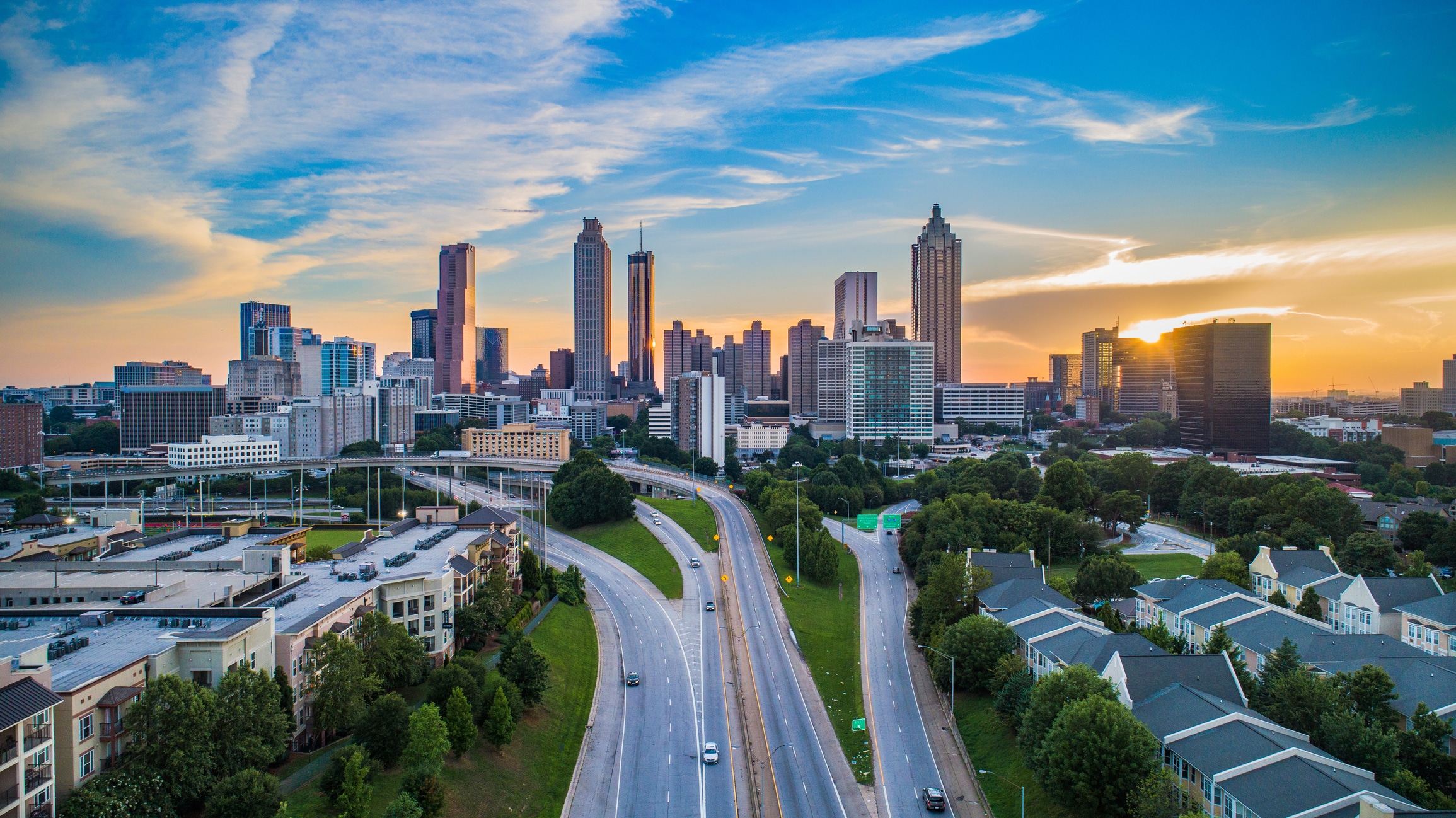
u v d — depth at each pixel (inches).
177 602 5615.2
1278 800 3762.3
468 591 7066.9
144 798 3740.2
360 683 4980.3
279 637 4923.7
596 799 5167.3
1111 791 4291.3
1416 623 6456.7
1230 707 4589.1
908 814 4963.1
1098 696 4621.1
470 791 4845.0
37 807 3506.4
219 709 4055.1
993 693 6107.3
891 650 7706.7
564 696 6540.4
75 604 5620.1
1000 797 5039.4
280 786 4347.9
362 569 6530.5
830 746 5876.0
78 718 3750.0
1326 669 5595.5
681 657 7623.0
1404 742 4522.6
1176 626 7150.6
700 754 5757.9
